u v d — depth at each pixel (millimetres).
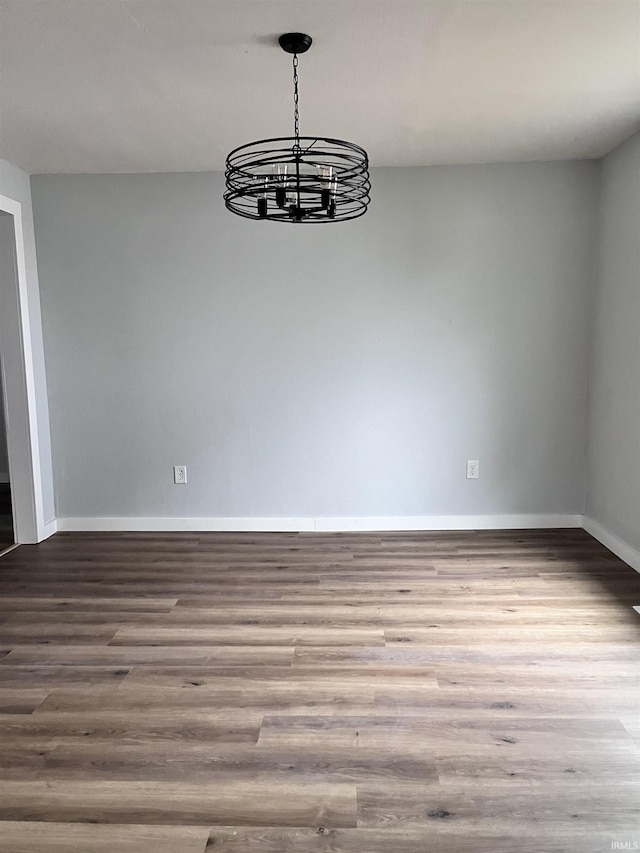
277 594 3355
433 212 4195
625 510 3771
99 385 4418
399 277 4254
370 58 2547
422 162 4082
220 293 4309
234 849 1690
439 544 4133
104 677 2547
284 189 2322
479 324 4273
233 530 4500
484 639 2828
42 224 4289
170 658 2693
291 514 4480
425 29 2312
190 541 4281
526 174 4141
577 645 2762
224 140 3561
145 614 3129
